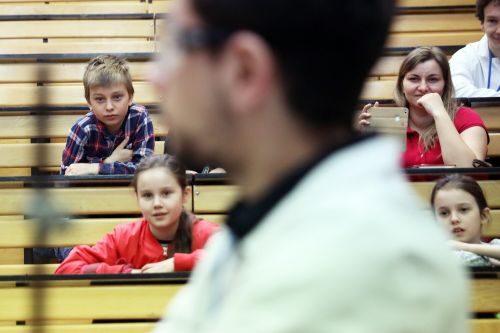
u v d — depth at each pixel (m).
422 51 4.66
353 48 0.94
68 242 4.24
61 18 7.03
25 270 4.08
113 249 3.76
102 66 4.75
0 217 4.38
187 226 3.75
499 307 3.44
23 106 5.63
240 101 0.94
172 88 0.98
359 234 0.82
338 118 0.95
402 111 4.38
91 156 4.81
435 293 0.82
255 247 0.88
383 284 0.80
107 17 7.02
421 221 0.87
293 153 0.95
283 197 0.91
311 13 0.92
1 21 7.04
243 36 0.92
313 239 0.83
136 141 4.84
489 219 3.97
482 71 5.69
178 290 3.46
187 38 0.95
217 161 0.98
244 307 0.84
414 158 4.58
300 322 0.80
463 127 4.71
